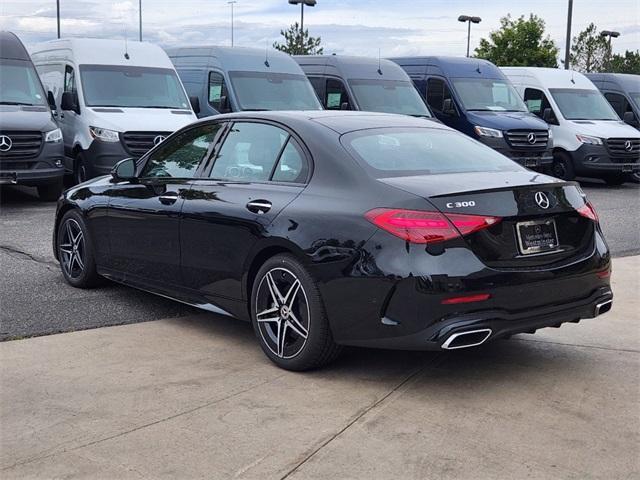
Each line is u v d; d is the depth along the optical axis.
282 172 4.92
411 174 4.55
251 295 4.91
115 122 12.49
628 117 18.58
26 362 4.81
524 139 15.81
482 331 4.10
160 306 6.20
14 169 11.78
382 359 4.92
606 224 11.24
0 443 3.68
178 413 4.04
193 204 5.32
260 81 14.37
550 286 4.34
